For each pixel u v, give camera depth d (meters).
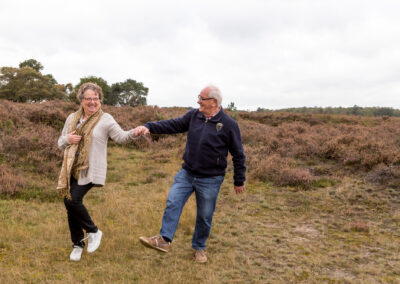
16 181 5.40
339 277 2.82
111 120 2.95
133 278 2.71
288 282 2.71
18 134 8.34
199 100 2.82
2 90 61.31
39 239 3.46
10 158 6.84
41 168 6.41
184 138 10.91
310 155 8.51
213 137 2.83
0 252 3.14
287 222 4.35
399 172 6.14
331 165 7.67
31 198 5.02
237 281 2.70
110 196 5.22
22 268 2.77
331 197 5.53
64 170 2.74
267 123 19.05
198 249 3.12
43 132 8.72
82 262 2.96
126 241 3.46
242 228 4.05
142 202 5.01
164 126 3.04
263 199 5.40
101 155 2.89
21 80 62.03
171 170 7.34
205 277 2.76
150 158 8.62
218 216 4.54
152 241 2.66
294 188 6.13
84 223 2.90
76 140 2.75
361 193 5.61
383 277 2.81
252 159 8.02
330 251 3.39
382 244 3.58
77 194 2.79
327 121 19.77
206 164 2.88
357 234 3.94
